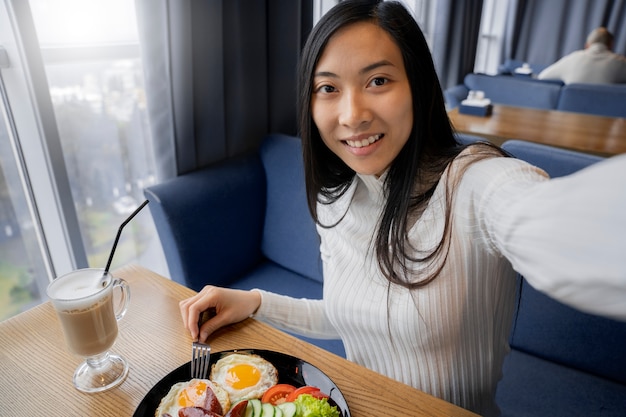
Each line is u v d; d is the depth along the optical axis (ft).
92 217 5.39
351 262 3.13
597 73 12.46
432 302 2.65
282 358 2.60
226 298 3.15
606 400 3.92
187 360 2.71
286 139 6.03
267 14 6.40
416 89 2.50
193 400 2.34
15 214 4.91
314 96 2.64
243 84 6.39
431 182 2.74
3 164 4.69
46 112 4.51
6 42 4.26
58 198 4.86
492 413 3.35
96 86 4.99
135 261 6.07
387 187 2.90
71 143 4.97
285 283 5.80
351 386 2.49
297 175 5.75
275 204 6.01
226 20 5.79
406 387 2.48
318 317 3.55
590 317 4.04
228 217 5.63
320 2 7.98
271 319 3.37
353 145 2.59
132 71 5.26
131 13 5.08
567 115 8.63
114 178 5.48
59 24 4.54
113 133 5.31
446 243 2.57
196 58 5.45
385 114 2.43
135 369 2.63
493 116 8.54
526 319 4.41
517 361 4.42
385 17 2.36
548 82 11.30
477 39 15.23
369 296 2.95
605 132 7.39
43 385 2.51
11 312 5.16
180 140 5.47
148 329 2.99
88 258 5.49
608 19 18.81
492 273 2.66
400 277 2.76
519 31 19.84
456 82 14.06
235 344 2.86
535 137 7.04
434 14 12.55
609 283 1.08
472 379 2.98
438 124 2.76
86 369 2.62
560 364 4.38
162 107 5.24
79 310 2.38
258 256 6.31
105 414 2.31
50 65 4.58
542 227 1.26
